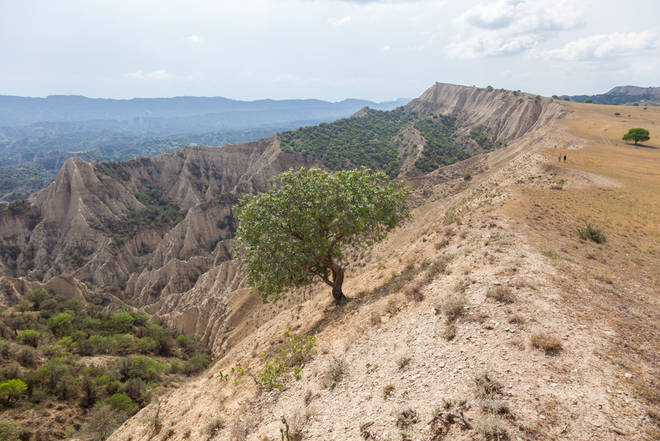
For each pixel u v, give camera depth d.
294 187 20.38
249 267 20.59
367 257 40.97
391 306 14.70
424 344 10.80
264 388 13.44
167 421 16.94
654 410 6.94
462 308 11.56
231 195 128.50
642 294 12.41
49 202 114.75
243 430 11.02
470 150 191.12
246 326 51.09
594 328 9.88
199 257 100.31
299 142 175.25
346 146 183.50
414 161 170.38
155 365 50.72
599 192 35.19
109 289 94.75
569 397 7.46
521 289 11.99
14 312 61.69
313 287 38.62
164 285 96.12
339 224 20.19
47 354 47.47
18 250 109.56
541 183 40.41
